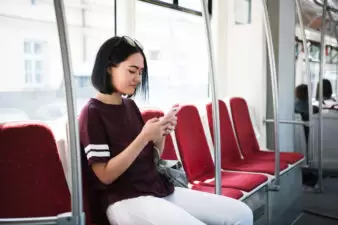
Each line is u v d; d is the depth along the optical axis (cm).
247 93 438
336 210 392
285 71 444
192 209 205
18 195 188
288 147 452
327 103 446
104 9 296
